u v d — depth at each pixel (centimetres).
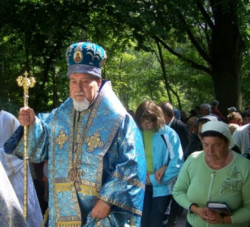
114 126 312
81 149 313
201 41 2016
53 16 1245
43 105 1282
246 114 905
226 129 355
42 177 555
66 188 313
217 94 1783
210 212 352
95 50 316
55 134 326
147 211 488
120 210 309
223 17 1731
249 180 353
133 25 1279
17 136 339
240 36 1762
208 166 364
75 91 314
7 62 1262
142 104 492
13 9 1177
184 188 384
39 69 1391
